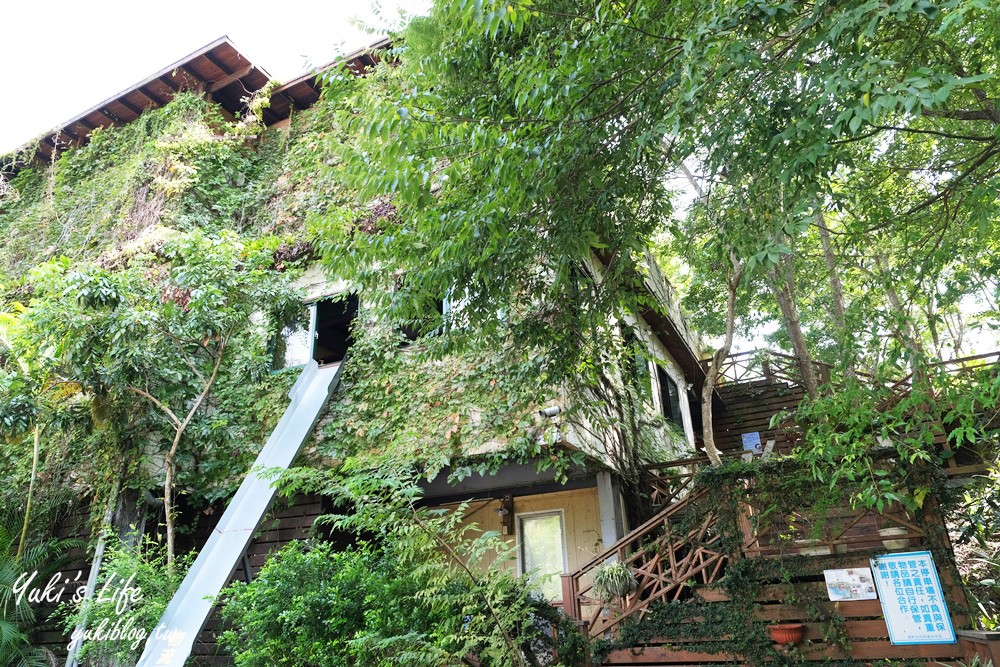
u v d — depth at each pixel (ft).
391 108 14.70
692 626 17.87
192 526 27.53
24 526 26.22
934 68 11.59
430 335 19.65
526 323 20.42
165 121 35.45
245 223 32.45
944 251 18.13
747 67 13.60
